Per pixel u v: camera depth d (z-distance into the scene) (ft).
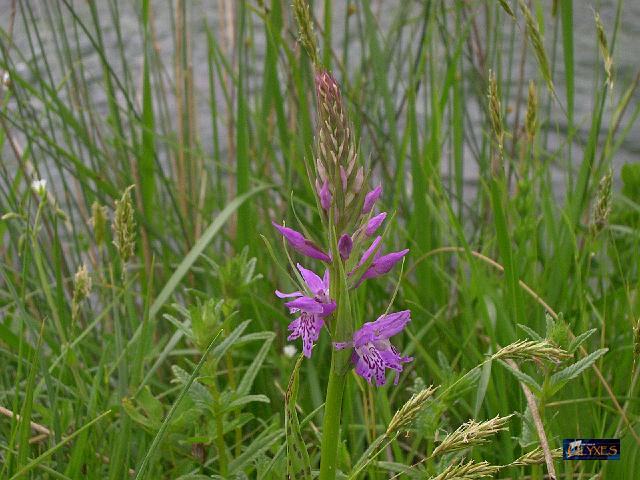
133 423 1.05
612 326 1.24
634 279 1.36
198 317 0.94
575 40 2.78
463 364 1.20
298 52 1.42
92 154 1.52
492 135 1.22
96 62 2.70
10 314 1.27
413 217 1.39
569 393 1.03
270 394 1.27
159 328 1.42
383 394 1.04
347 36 1.55
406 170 1.78
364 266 0.67
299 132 1.58
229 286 1.07
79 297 1.06
